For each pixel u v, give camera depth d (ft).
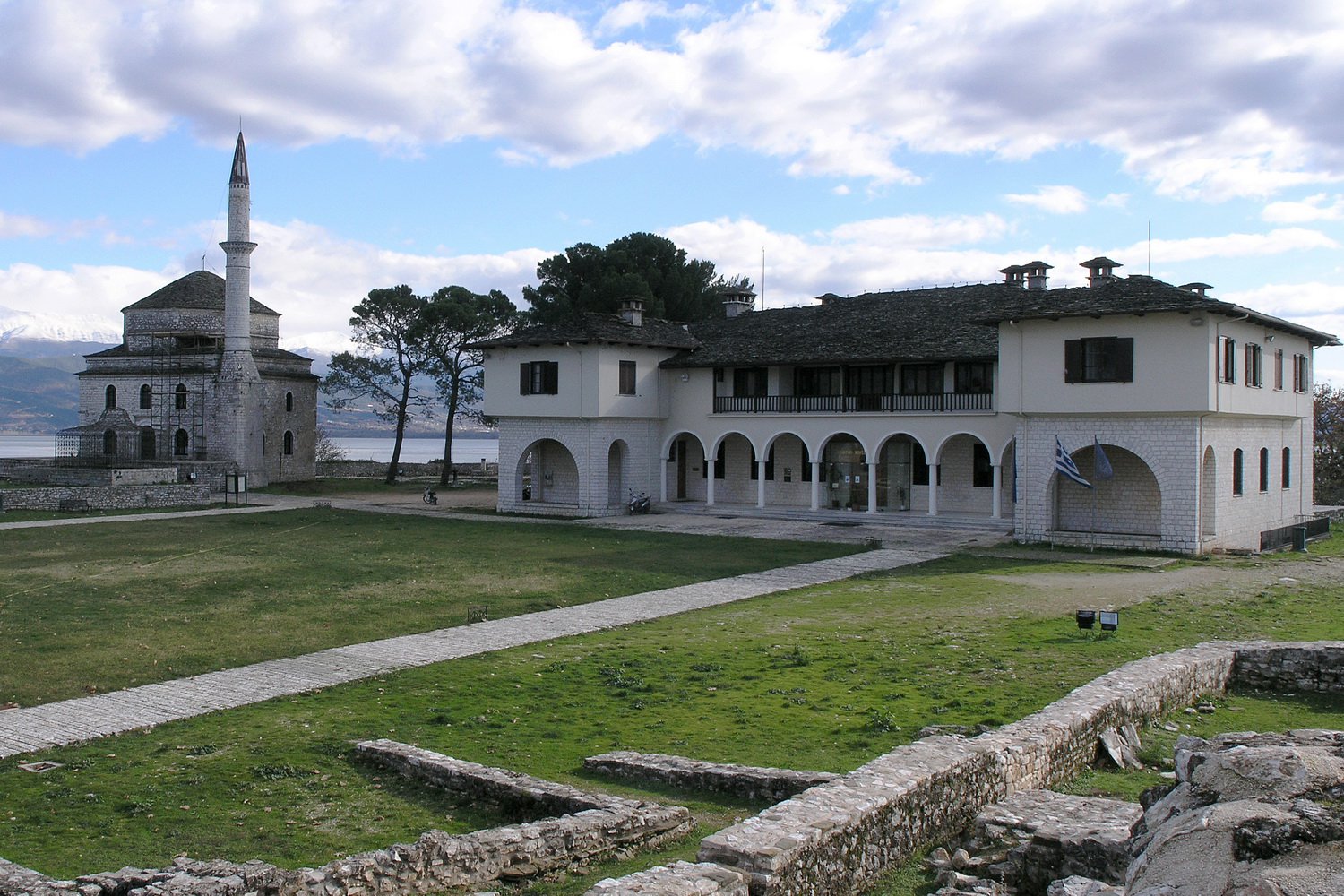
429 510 184.14
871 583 100.58
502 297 257.34
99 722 55.52
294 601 93.25
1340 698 57.11
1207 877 22.47
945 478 160.76
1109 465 122.93
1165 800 29.17
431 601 93.09
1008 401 129.18
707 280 275.80
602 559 119.65
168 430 250.78
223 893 30.42
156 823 40.86
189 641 76.64
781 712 53.98
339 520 166.20
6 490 185.06
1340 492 208.13
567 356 169.78
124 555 124.26
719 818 40.04
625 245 263.08
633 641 74.95
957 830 37.58
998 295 165.27
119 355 254.88
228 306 235.20
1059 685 57.82
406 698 59.88
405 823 40.98
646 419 176.35
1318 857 22.44
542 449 188.55
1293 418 145.79
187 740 52.01
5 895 30.78
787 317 182.39
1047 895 29.76
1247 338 127.95
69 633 79.41
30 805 42.96
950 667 63.21
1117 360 121.49
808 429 163.84
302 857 37.63
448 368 254.47
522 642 75.92
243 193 232.73
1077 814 36.22
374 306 250.78
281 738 51.96
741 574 108.06
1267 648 59.72
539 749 49.44
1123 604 85.51
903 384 159.53
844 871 32.40
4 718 56.54
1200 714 53.52
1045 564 112.98
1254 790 26.40
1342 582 97.60
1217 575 102.89
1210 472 123.44
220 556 123.54
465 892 33.24
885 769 37.37
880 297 180.24
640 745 49.32
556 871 35.29
